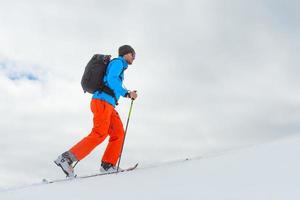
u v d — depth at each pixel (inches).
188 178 189.9
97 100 276.7
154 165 254.4
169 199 163.2
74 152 270.8
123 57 287.4
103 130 274.5
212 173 188.7
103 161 278.8
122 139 282.0
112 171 275.4
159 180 199.5
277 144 214.4
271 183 153.9
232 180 169.8
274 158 186.2
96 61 278.7
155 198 168.9
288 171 162.7
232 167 189.9
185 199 159.3
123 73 283.3
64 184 241.6
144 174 222.5
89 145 272.7
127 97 284.5
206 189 165.0
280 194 141.1
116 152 278.4
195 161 227.5
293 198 135.3
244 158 200.8
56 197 208.2
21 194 235.8
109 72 275.0
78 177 266.2
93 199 190.1
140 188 192.4
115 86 275.4
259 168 177.3
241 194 149.7
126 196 182.7
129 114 284.2
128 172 240.7
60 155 271.1
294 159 175.9
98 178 242.1
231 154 219.3
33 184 267.7
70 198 200.2
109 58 281.3
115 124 283.1
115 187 205.2
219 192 157.5
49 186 244.5
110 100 276.5
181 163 233.1
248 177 168.6
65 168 268.5
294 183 147.6
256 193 147.2
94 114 278.7
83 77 278.5
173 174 205.8
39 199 212.4
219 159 213.3
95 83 275.0
